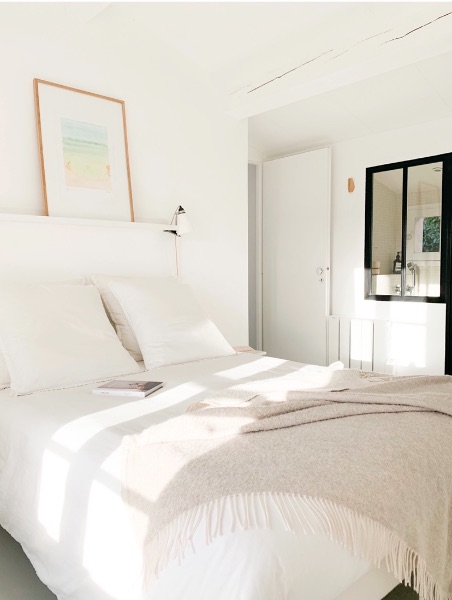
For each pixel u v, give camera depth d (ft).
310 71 9.02
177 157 10.23
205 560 2.80
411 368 12.48
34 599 4.77
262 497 2.94
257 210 15.57
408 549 3.31
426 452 3.81
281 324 15.25
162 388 5.99
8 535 6.13
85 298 7.43
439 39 7.41
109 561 3.59
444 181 11.78
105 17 8.76
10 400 5.72
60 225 8.18
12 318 6.33
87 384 6.38
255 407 4.23
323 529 2.83
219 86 10.82
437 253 12.08
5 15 7.32
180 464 3.44
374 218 13.19
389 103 11.18
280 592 2.63
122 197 9.11
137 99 9.44
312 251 14.16
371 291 13.37
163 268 9.99
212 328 8.46
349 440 3.76
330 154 13.56
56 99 8.13
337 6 8.03
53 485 4.34
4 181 7.57
